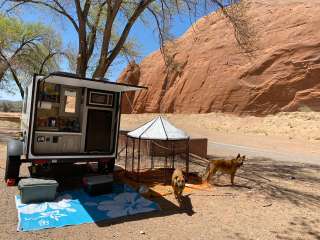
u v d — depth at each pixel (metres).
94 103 8.09
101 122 8.25
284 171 11.26
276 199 7.27
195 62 50.25
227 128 34.09
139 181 8.16
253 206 6.64
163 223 5.43
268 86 36.12
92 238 4.69
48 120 7.64
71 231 4.92
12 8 14.42
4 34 27.83
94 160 8.04
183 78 50.50
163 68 55.12
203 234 5.03
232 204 6.70
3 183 7.43
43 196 6.18
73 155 7.64
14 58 29.19
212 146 19.14
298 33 37.50
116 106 8.46
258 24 45.09
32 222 5.13
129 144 13.53
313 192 8.13
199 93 45.09
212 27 53.31
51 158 7.32
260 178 9.59
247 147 19.70
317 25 36.22
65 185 7.51
